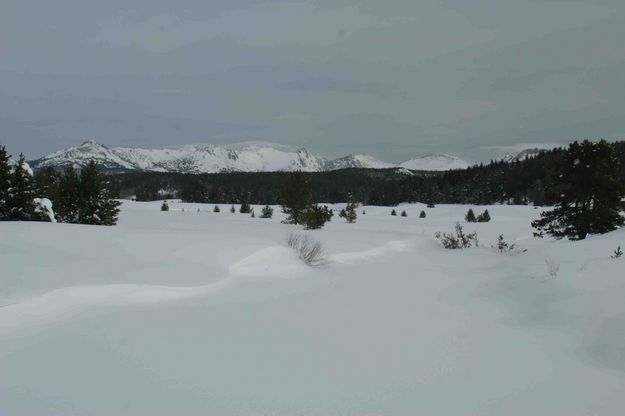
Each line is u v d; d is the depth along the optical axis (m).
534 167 107.06
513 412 3.63
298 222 25.30
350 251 13.49
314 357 4.78
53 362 4.24
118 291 6.51
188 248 9.82
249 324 5.82
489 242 22.56
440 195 107.50
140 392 3.75
